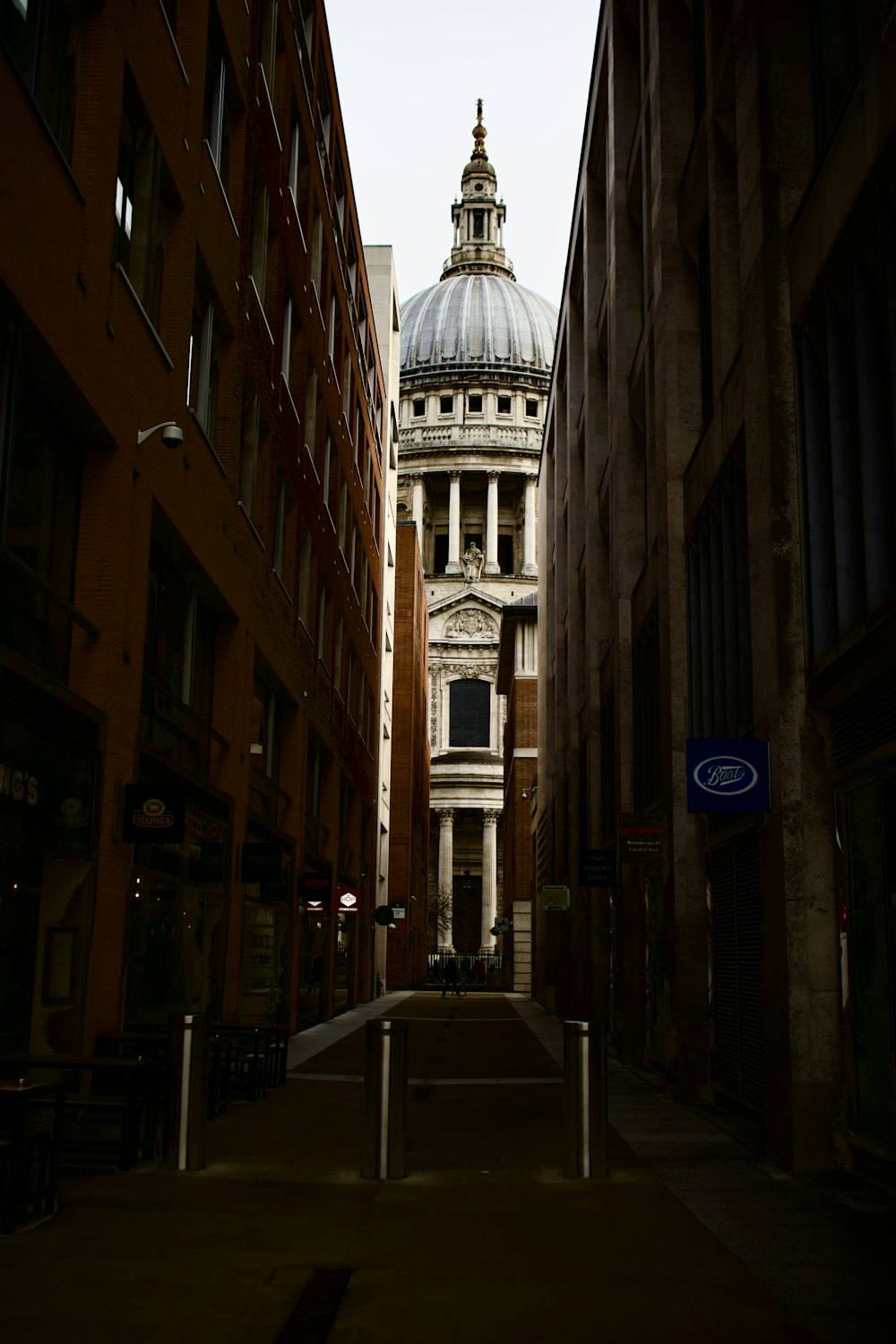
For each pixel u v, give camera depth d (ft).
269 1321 18.44
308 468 89.40
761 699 36.14
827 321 32.55
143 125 45.75
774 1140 33.12
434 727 344.69
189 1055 31.12
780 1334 18.19
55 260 35.42
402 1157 30.12
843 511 31.42
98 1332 17.61
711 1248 23.22
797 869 32.94
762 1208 26.91
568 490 109.50
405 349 433.48
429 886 344.69
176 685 54.90
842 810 32.40
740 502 42.42
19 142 32.32
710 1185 29.68
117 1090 39.01
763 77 37.27
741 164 39.93
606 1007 79.20
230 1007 61.31
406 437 416.26
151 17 45.27
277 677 76.74
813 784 33.47
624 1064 64.34
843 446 31.63
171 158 48.65
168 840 41.93
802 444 34.83
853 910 31.45
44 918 37.17
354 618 124.06
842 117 31.22
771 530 35.24
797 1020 32.12
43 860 36.94
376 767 151.53
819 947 32.58
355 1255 22.36
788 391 35.91
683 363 54.65
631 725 69.26
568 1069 31.04
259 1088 46.60
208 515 56.13
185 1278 20.53
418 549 237.25
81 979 38.83
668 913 52.03
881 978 29.35
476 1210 26.32
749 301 38.42
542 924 138.92
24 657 37.45
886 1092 28.81
